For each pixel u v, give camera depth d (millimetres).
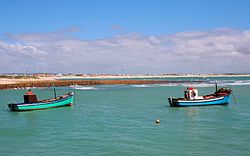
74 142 21750
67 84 108500
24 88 93000
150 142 21500
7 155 19094
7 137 23688
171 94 64312
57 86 104688
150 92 71000
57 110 38688
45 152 19531
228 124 27703
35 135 24203
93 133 24484
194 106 40344
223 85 100562
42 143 21672
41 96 65312
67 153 19234
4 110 39562
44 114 35344
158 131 24984
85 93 69625
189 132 24484
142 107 40938
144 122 29188
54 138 23062
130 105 43562
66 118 32219
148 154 18812
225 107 39438
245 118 30859
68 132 25016
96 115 33969
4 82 106000
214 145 20656
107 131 25172
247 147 20141
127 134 23969
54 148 20375
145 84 119312
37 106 38844
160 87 94188
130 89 84812
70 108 40531
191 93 40812
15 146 21031
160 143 21219
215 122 28781
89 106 42688
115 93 68750
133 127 26734
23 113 36406
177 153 18984
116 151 19453
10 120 31453
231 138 22438
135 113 35188
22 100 54344
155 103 46062
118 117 32375
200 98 41125
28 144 21500
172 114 34125
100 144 21125
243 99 49781
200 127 26438
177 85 106938
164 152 19188
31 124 29000
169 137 22875
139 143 21266
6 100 54531
